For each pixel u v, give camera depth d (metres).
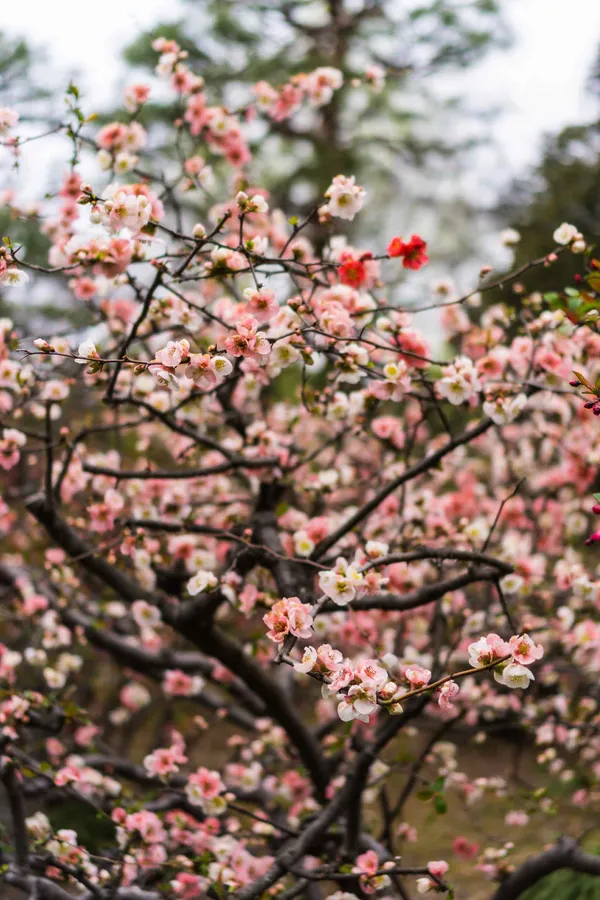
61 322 3.99
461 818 5.05
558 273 7.84
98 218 1.98
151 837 2.60
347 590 1.90
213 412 2.93
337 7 9.51
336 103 9.45
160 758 2.66
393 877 2.96
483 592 3.59
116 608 3.63
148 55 7.29
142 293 2.64
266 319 1.93
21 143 2.57
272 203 9.52
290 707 3.04
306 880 2.56
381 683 1.63
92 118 2.54
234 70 8.48
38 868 2.79
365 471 3.79
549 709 3.60
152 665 3.54
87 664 4.93
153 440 4.84
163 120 6.73
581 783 3.75
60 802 3.74
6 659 3.11
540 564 3.35
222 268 2.28
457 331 3.20
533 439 4.64
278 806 3.59
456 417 4.05
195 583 2.48
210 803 2.69
